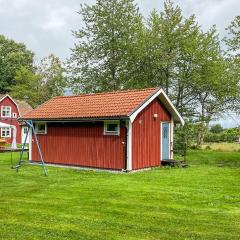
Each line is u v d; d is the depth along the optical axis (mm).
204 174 19078
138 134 20891
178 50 32969
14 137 38344
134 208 11297
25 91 65375
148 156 21656
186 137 32406
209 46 33625
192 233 8641
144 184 15797
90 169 21344
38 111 24656
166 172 19953
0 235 8195
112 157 20719
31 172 19703
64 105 24219
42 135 24266
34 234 8328
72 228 8930
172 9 33781
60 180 16969
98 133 21406
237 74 32219
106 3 36250
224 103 35969
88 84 36562
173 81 33406
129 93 22391
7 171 20031
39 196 13070
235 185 15609
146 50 33781
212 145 42219
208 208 11406
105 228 8961
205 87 33500
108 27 35875
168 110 23594
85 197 12938
